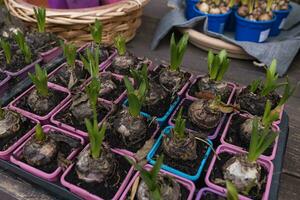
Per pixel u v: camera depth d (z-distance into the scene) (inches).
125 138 15.6
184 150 14.5
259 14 26.3
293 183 15.5
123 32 25.2
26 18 23.5
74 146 15.5
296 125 18.8
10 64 20.8
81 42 24.4
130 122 15.5
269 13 26.4
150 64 21.2
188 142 14.6
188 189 13.7
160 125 17.0
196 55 25.6
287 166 16.4
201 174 14.7
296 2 35.2
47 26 23.3
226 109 17.2
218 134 16.9
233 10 28.7
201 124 16.3
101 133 13.2
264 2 27.4
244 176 13.4
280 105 16.3
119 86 19.4
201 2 27.8
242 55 25.3
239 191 13.5
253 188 13.6
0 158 15.2
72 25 23.2
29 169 14.4
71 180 14.0
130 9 23.5
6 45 20.0
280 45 24.5
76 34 23.8
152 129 16.6
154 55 25.4
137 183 13.5
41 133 14.6
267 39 28.6
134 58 21.0
